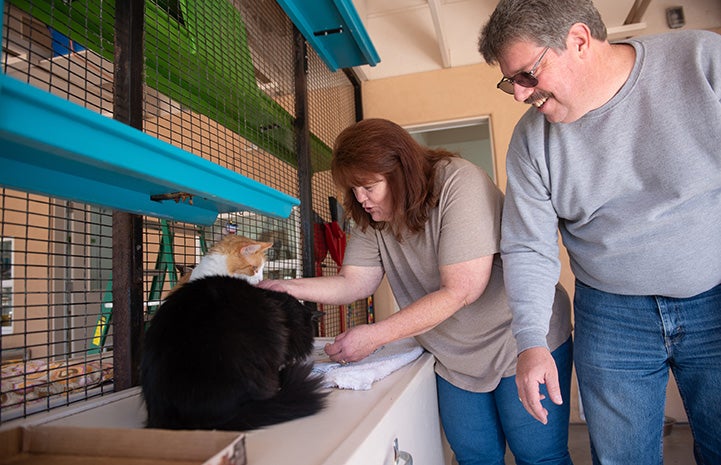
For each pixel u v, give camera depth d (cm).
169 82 115
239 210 97
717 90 78
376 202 113
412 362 108
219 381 63
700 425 96
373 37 296
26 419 71
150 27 104
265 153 173
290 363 81
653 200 87
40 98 41
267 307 82
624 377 99
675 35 86
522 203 99
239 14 140
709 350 91
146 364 68
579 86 84
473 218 102
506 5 82
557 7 78
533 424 109
